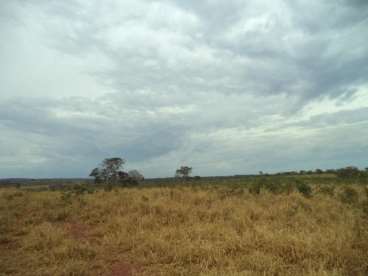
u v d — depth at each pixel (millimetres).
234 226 8906
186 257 6758
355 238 6961
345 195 12914
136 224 9664
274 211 10320
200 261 6609
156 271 6352
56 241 8148
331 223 8422
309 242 6664
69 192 18172
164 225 9609
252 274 5559
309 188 14836
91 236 9148
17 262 6938
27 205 13648
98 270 6531
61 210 12188
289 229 8000
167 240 7984
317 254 6328
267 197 13469
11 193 17781
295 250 6559
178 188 17812
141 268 6566
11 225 10273
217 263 6348
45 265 6699
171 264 6480
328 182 23781
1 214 11695
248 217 9570
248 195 14469
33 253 7500
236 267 5941
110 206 12523
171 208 11297
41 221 11016
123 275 6301
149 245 7668
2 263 6797
